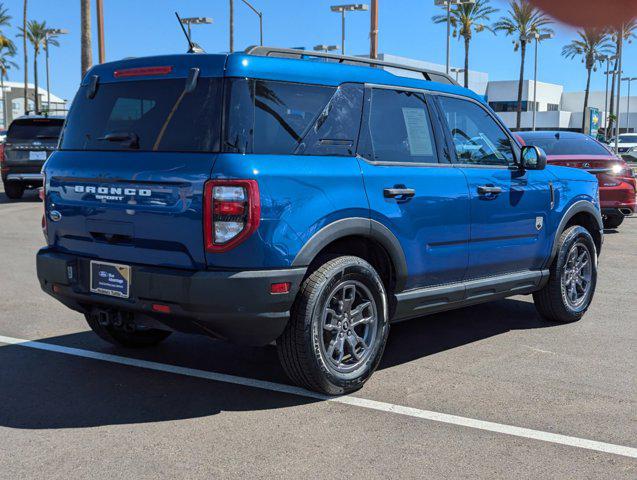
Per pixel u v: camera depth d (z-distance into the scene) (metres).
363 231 3.95
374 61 4.44
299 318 3.70
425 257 4.39
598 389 4.15
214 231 3.45
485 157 5.01
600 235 6.24
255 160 3.52
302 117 3.81
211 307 3.47
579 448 3.23
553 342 5.29
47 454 3.11
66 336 5.32
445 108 4.76
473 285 4.83
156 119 3.80
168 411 3.70
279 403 3.83
